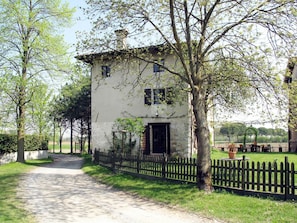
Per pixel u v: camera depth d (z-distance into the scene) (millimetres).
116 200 10766
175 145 24172
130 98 25625
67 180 15922
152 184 13000
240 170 10508
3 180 15984
